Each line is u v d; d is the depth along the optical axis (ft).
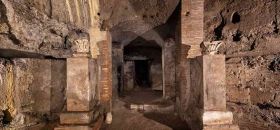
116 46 25.17
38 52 12.64
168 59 21.54
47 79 12.07
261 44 12.69
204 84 10.94
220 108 10.89
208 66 10.98
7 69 9.86
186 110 14.78
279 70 11.52
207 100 10.89
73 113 11.05
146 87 35.22
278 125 11.49
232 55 14.10
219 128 10.55
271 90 11.83
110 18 17.13
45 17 13.58
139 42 27.48
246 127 12.96
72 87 11.40
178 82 17.17
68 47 15.10
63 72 13.14
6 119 9.85
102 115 15.02
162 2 17.08
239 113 13.26
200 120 11.10
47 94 12.03
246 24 13.56
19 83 10.50
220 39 14.87
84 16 15.72
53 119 12.30
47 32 13.61
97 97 14.66
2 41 10.48
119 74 26.40
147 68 38.37
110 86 17.12
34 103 11.32
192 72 13.39
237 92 13.39
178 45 16.87
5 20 10.82
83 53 11.66
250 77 12.78
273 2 12.24
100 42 16.35
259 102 12.35
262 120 12.19
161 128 13.91
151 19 18.63
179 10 16.28
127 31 21.04
